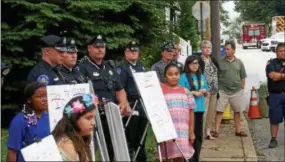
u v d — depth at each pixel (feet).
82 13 35.04
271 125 29.17
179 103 21.40
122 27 36.40
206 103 28.09
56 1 34.99
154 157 25.55
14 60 34.17
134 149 23.06
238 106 31.12
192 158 22.90
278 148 29.37
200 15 46.16
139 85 19.77
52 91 15.83
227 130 33.50
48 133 14.97
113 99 20.62
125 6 36.50
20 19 34.86
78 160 12.67
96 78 20.08
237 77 30.78
